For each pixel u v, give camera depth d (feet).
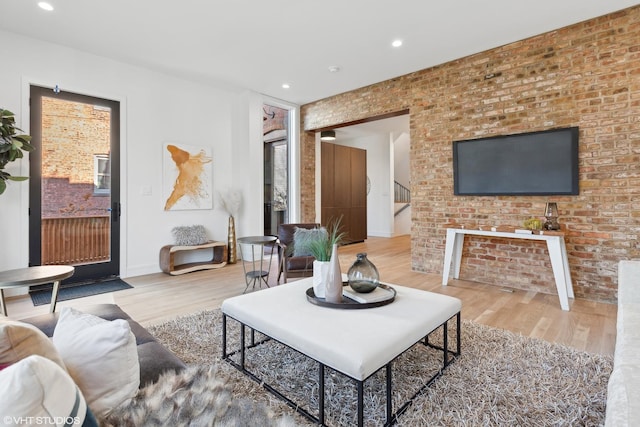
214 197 16.40
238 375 5.88
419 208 14.15
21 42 10.94
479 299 10.50
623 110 9.60
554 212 10.28
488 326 8.11
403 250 20.75
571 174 10.39
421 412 4.82
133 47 11.91
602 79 9.92
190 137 15.47
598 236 10.05
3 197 10.69
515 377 5.73
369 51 12.25
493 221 12.09
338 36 11.13
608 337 7.51
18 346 2.33
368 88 16.06
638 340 4.23
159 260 14.38
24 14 9.70
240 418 2.85
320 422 4.59
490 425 4.55
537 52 11.07
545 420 4.64
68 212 12.14
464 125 12.73
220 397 3.10
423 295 6.51
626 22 9.55
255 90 16.88
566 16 9.93
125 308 9.63
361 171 25.64
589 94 10.13
